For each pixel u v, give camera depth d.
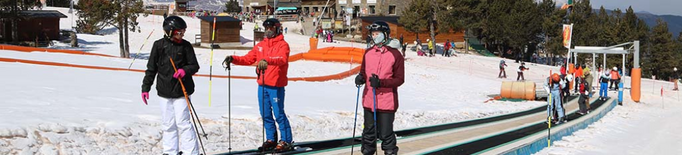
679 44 77.12
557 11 67.19
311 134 9.80
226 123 8.84
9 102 8.54
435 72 34.62
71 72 16.22
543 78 39.91
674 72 71.31
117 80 15.17
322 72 29.06
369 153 6.88
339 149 8.41
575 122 16.22
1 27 47.09
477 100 21.81
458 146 9.63
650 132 16.97
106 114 8.32
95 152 6.70
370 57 6.59
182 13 92.00
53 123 6.94
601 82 26.30
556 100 15.61
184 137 6.37
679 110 27.06
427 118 13.54
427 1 53.72
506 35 63.84
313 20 81.75
